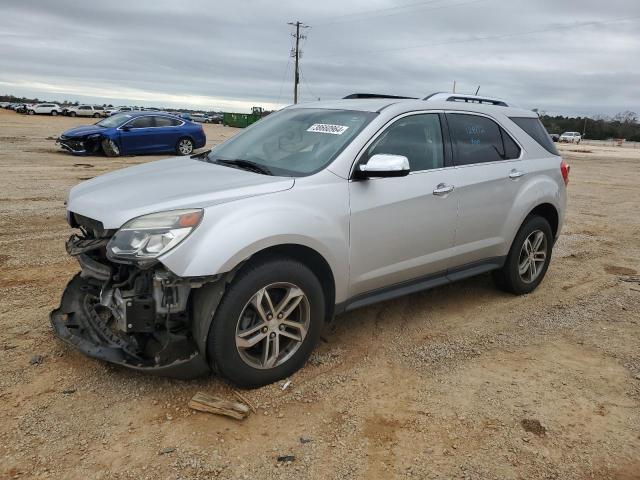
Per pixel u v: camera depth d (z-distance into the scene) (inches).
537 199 200.5
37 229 277.9
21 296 185.5
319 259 141.2
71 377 135.8
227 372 127.6
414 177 161.3
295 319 140.2
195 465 107.3
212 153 179.8
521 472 110.0
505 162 193.6
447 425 124.2
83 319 143.3
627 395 140.4
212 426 119.5
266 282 128.6
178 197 127.9
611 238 326.3
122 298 122.9
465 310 194.4
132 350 130.7
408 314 188.4
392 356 156.3
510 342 169.5
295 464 109.2
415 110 168.6
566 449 117.6
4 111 2519.7
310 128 164.7
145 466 106.3
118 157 645.9
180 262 116.6
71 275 208.5
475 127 187.8
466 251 181.0
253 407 127.1
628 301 210.5
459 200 173.3
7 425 116.2
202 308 123.1
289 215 130.6
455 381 143.8
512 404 133.7
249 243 122.3
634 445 120.0
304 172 145.1
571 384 144.8
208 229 120.4
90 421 119.1
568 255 279.3
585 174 762.8
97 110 2431.1
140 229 119.3
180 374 126.1
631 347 168.7
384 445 116.4
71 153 655.8
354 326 175.8
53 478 102.0
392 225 154.7
